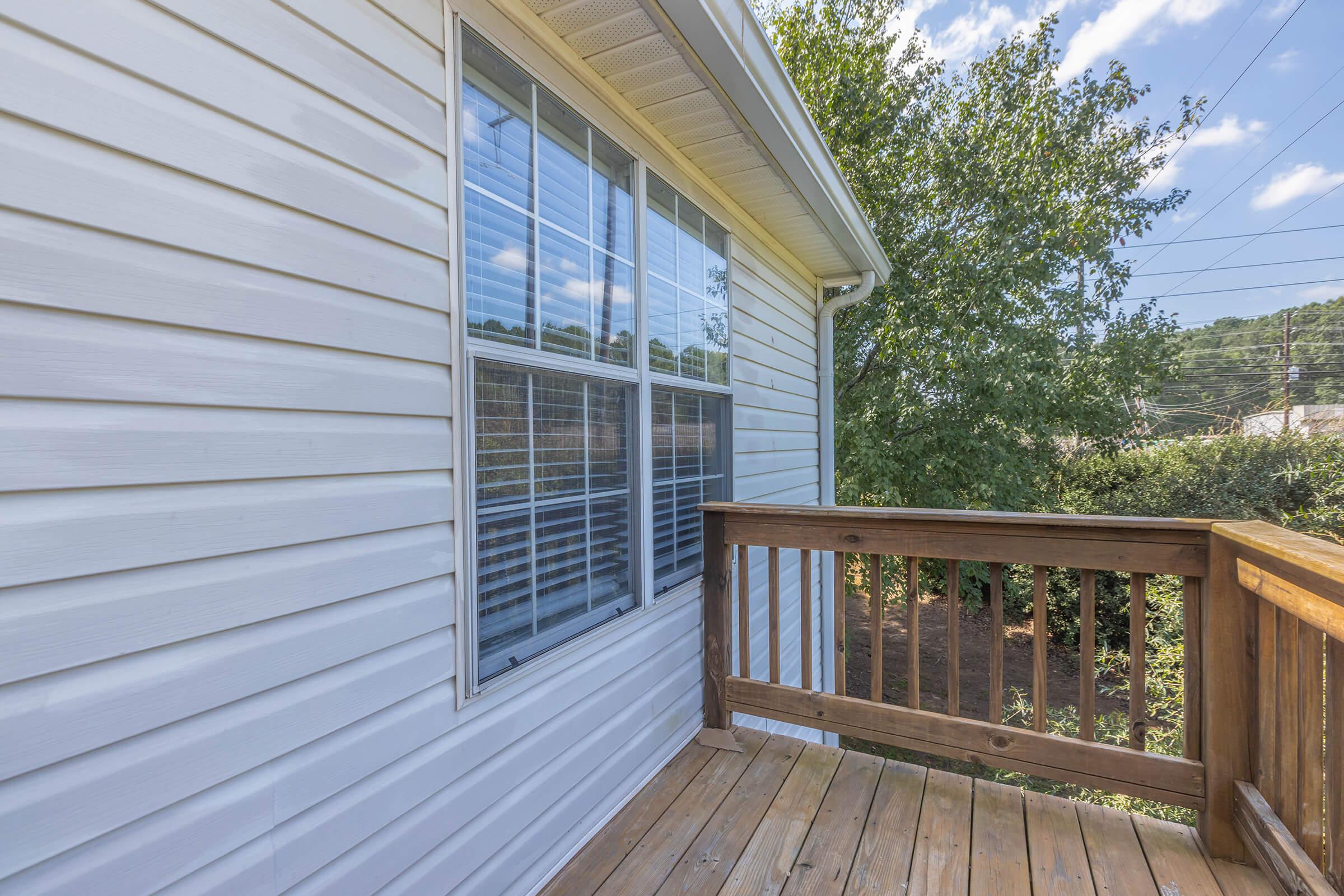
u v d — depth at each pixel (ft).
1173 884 5.17
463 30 4.85
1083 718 6.19
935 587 26.71
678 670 8.16
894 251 24.44
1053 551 6.29
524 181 5.53
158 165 3.01
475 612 4.86
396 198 4.24
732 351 10.16
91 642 2.78
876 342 24.88
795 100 7.75
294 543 3.61
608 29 5.77
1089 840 5.77
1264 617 5.21
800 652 13.60
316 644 3.73
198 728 3.17
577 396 6.23
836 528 7.43
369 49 4.08
